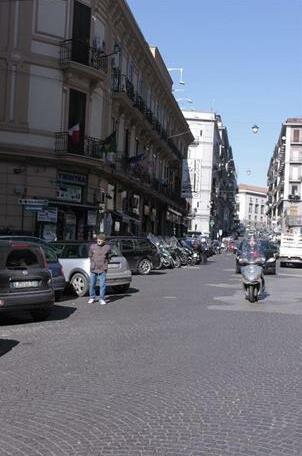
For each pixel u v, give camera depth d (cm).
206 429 555
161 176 5678
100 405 633
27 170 2761
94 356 880
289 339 1034
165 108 5659
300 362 848
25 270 1196
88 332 1094
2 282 1158
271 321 1254
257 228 16575
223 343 988
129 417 592
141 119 4159
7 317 1305
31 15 2778
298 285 2256
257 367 813
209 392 686
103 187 3372
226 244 8500
